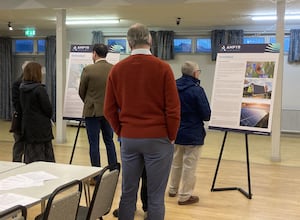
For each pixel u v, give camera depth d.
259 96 4.07
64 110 4.80
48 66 10.21
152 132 2.37
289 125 8.71
